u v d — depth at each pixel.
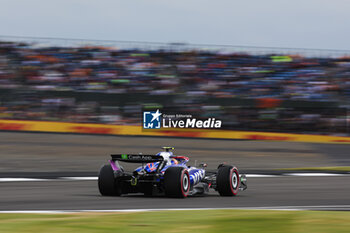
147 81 114.38
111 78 113.50
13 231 21.22
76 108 101.75
